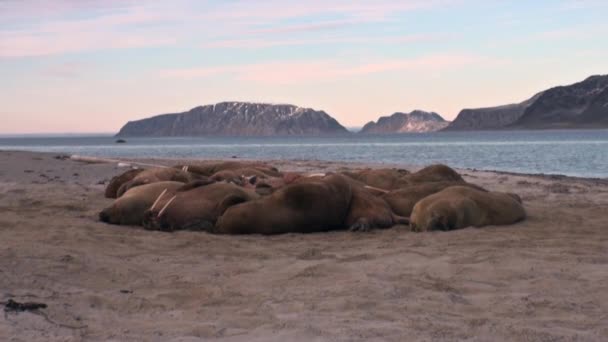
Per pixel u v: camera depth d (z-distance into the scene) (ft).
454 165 128.26
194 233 35.88
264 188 41.91
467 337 17.83
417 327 18.60
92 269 25.64
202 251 31.04
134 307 21.08
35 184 62.80
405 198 41.45
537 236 34.27
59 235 32.76
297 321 19.07
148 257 29.19
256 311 20.35
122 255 29.30
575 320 19.52
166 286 23.91
